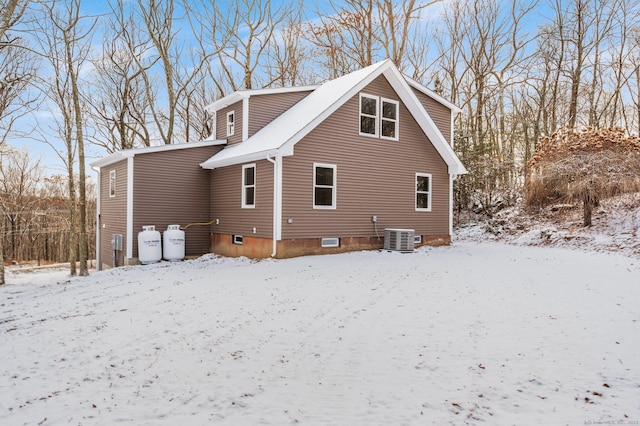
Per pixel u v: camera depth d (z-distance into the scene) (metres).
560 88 26.20
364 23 25.41
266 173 12.84
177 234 14.52
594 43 23.86
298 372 4.20
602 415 3.24
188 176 15.52
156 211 14.81
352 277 9.42
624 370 4.07
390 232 14.12
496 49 26.48
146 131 25.66
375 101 14.65
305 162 12.86
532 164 17.55
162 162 14.95
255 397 3.66
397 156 15.05
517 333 5.23
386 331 5.45
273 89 15.86
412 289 8.02
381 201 14.59
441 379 3.96
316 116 12.55
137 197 14.42
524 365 4.24
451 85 28.59
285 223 12.48
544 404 3.44
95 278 11.54
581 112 25.67
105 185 17.16
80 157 14.05
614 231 14.06
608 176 14.56
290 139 12.02
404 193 15.23
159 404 3.57
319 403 3.53
